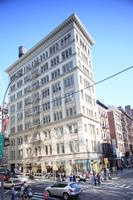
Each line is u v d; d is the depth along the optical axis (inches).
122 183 1227.2
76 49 1988.2
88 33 2287.2
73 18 2018.9
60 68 2071.9
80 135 1731.1
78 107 1803.6
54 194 877.2
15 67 2741.1
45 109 2133.4
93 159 1770.4
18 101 2583.7
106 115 2721.5
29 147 2213.3
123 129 3255.4
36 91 2300.7
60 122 1920.5
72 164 1717.5
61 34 2149.4
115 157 2461.9
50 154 1943.9
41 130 2095.2
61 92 1995.6
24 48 2847.0
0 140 746.8
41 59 2352.4
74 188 841.5
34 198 879.7
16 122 2536.9
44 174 1809.8
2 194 667.4
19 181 1254.9
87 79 2085.4
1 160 719.1
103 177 1498.5
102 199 791.1
